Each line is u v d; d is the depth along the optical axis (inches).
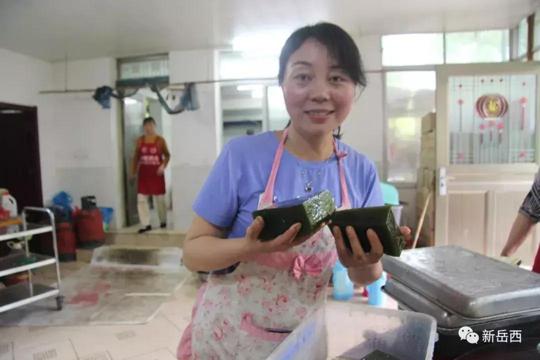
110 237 185.2
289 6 131.3
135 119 209.9
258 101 191.2
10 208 130.3
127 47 174.1
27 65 180.9
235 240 28.3
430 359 26.7
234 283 34.9
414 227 169.0
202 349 35.9
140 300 122.4
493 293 28.0
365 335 32.5
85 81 191.6
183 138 184.9
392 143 171.0
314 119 30.2
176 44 171.3
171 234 180.7
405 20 146.9
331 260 33.8
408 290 33.3
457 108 143.2
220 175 32.7
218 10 133.8
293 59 29.8
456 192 141.9
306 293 33.9
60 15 134.3
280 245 24.8
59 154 196.7
